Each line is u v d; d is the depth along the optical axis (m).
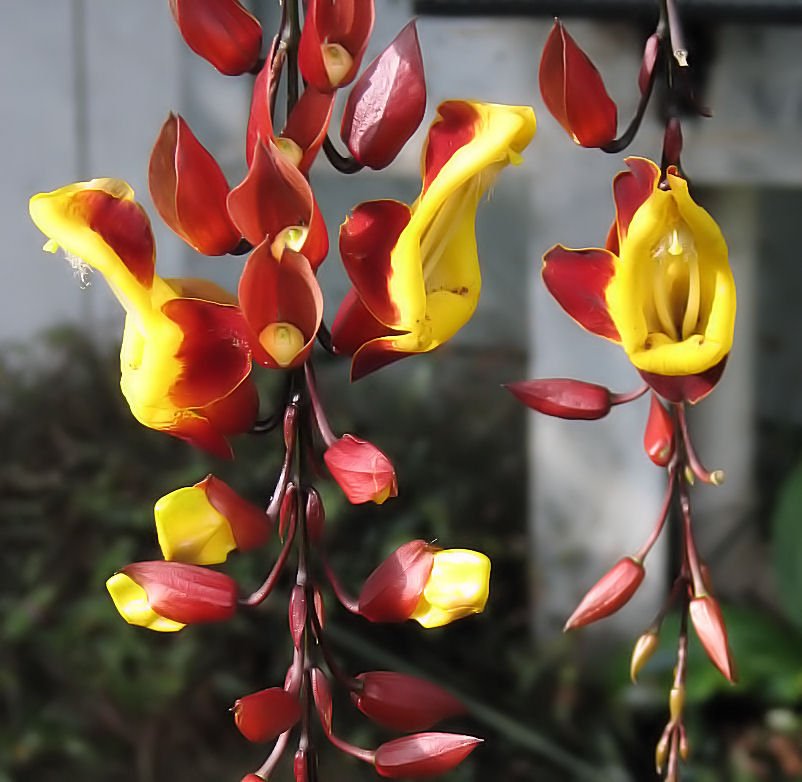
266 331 0.48
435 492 1.54
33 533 1.47
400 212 0.49
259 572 1.40
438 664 1.42
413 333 0.49
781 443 1.73
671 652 1.35
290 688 0.50
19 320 1.66
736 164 1.25
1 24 1.57
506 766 1.35
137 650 1.36
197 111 1.49
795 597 1.38
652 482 1.39
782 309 1.75
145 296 0.49
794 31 1.21
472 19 1.26
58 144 1.59
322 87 0.49
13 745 1.33
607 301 0.52
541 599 1.45
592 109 0.52
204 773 1.34
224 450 0.50
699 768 1.32
